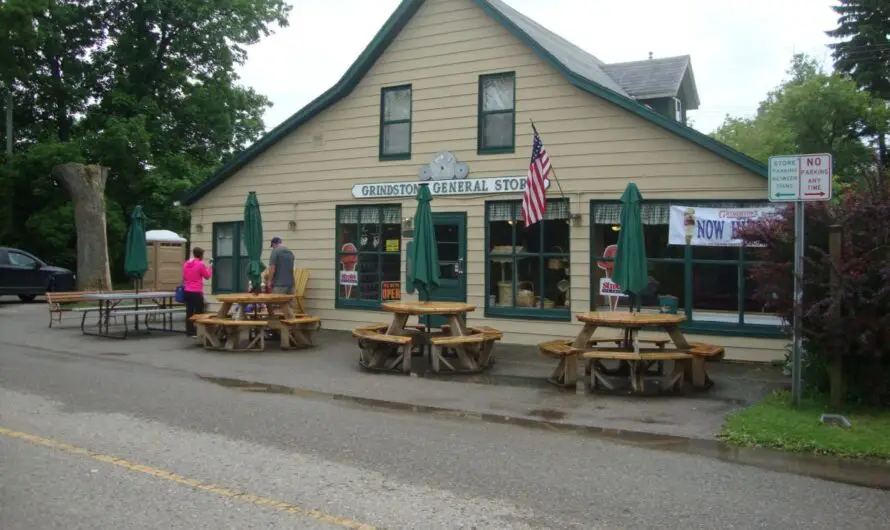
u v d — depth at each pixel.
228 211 17.92
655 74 17.38
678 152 12.44
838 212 8.50
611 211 13.05
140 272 15.97
